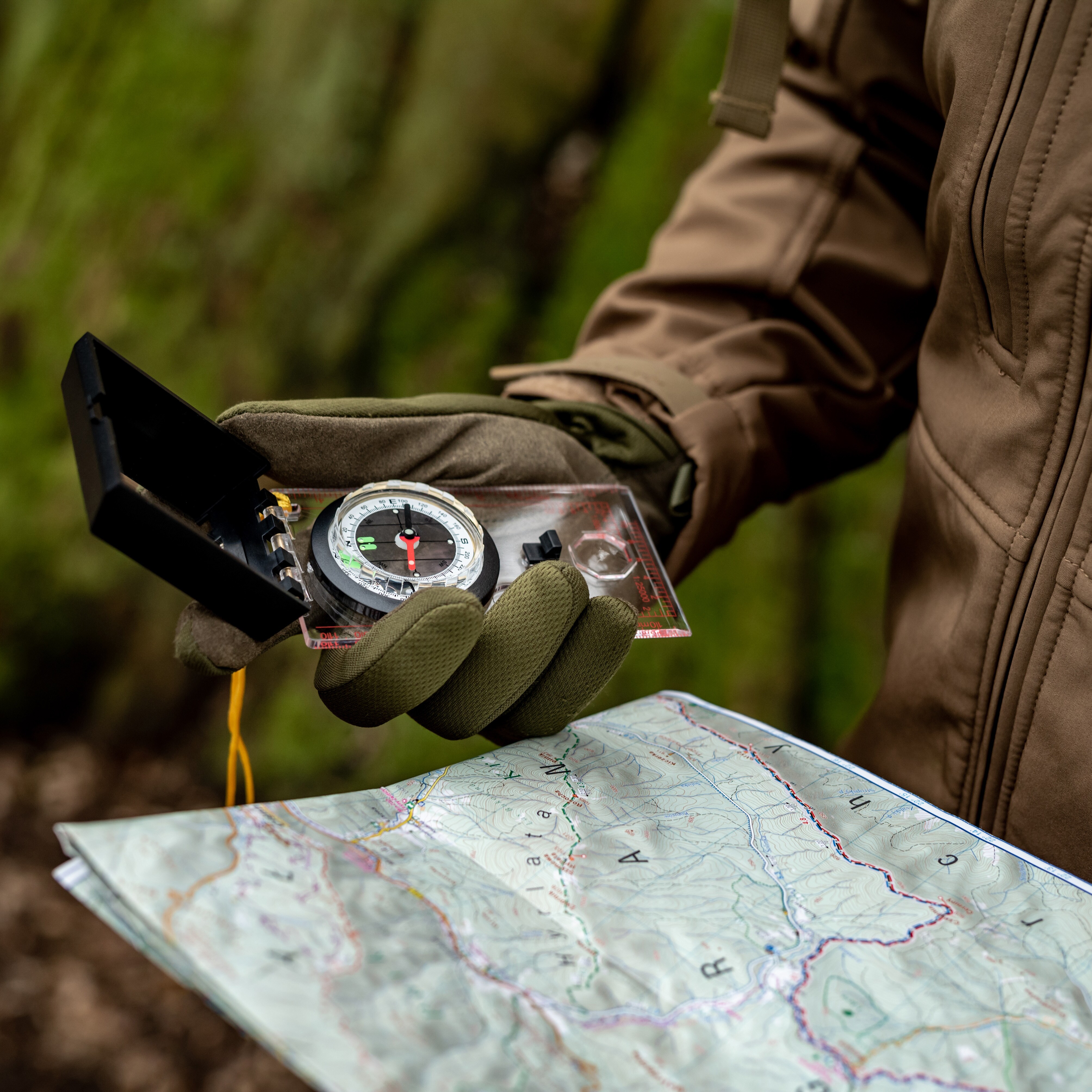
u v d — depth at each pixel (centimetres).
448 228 314
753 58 100
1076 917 64
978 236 77
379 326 315
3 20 376
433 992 50
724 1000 55
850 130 105
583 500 91
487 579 80
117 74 344
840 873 66
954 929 62
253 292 319
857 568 272
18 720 327
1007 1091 51
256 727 307
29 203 349
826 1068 51
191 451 80
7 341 342
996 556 79
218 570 66
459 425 88
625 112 314
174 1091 230
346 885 56
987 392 83
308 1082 44
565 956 56
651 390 99
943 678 86
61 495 328
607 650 75
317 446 81
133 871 51
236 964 48
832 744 268
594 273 306
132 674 327
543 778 72
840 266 105
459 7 311
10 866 288
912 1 93
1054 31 70
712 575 277
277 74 324
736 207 110
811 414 106
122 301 326
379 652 68
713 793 73
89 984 254
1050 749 76
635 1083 49
